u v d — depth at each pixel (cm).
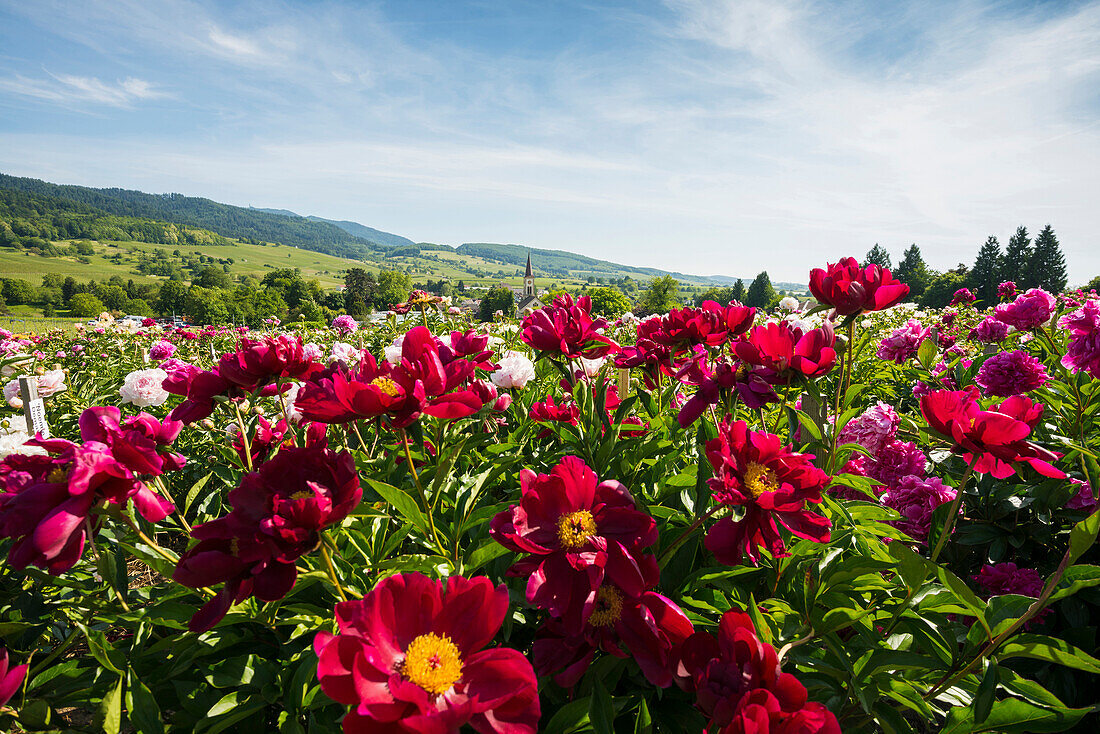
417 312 852
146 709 164
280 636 202
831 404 313
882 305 214
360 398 160
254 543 134
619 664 174
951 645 172
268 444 249
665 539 216
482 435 241
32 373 414
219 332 1092
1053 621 248
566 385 341
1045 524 260
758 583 223
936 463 306
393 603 120
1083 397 317
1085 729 222
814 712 115
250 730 184
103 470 136
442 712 107
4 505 135
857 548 212
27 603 233
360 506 190
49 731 168
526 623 191
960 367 385
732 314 252
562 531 145
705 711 127
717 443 162
